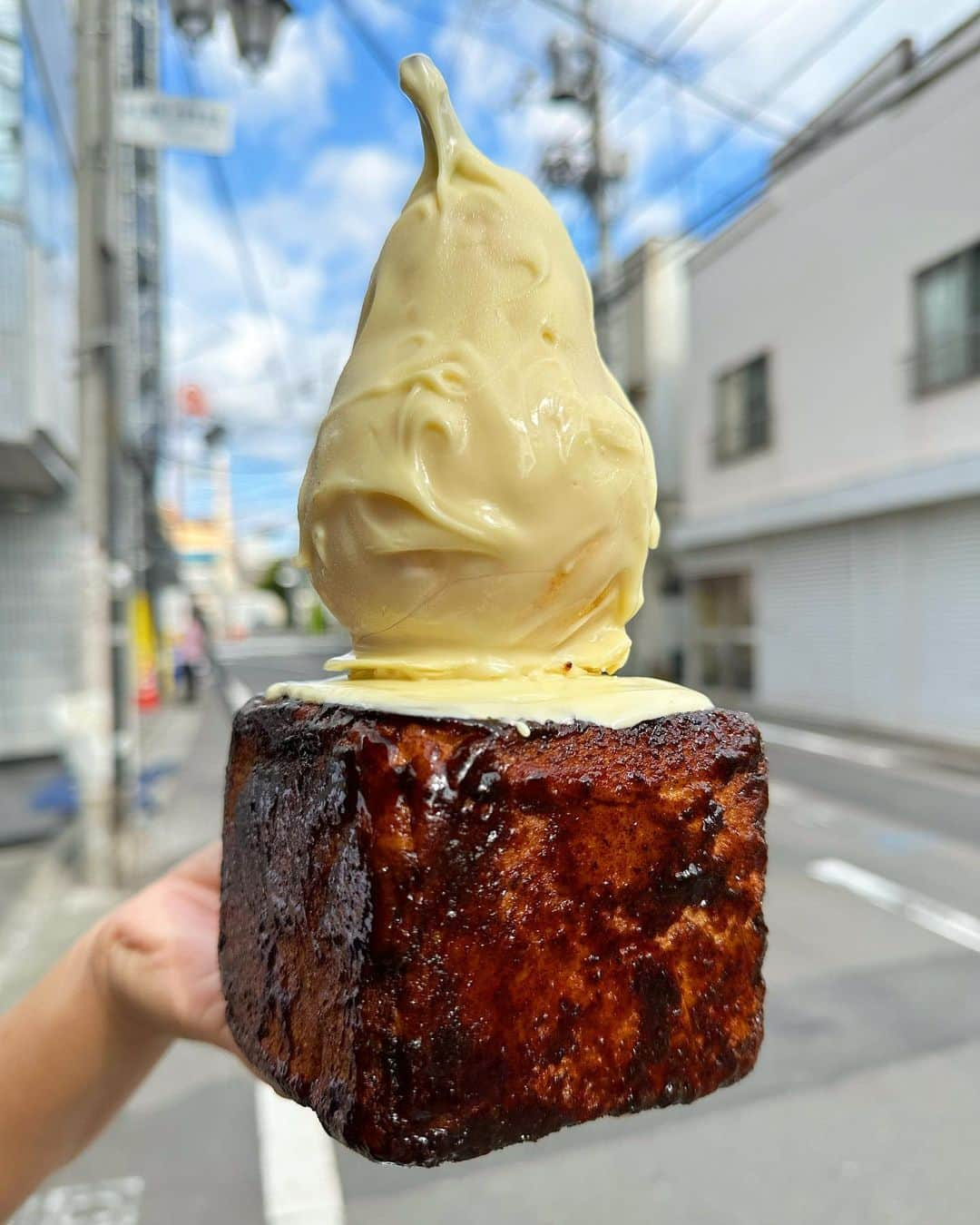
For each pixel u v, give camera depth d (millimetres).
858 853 5910
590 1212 2586
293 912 941
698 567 14695
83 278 6309
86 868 5820
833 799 7418
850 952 4293
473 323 1015
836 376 11164
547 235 1077
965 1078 3189
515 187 1084
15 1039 1331
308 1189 2727
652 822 905
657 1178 2719
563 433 982
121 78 7105
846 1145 2840
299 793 953
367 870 789
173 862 6102
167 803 8016
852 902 4977
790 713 12391
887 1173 2707
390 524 974
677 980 922
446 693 896
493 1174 2768
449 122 1094
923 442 9906
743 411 13125
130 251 10164
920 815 6910
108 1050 1337
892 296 10234
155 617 19062
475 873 806
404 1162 772
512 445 962
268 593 56094
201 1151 2920
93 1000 1334
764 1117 2996
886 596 10711
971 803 7277
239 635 44531
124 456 7000
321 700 971
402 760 802
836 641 11570
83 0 5941
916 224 9828
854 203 10742
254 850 1078
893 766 8766
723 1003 958
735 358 13141
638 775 897
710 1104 3076
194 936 1337
